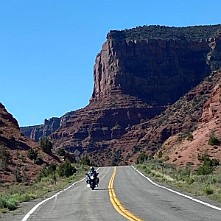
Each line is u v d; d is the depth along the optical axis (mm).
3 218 19391
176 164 84250
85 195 31391
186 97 177625
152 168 78688
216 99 105562
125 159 187500
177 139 114188
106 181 50406
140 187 37875
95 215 19031
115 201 25219
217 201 22797
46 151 89188
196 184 35250
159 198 26141
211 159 74500
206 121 102625
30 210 22406
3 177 60375
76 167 89625
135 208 21016
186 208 20141
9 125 90000
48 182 52281
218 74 165750
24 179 60688
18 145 81750
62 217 18922
